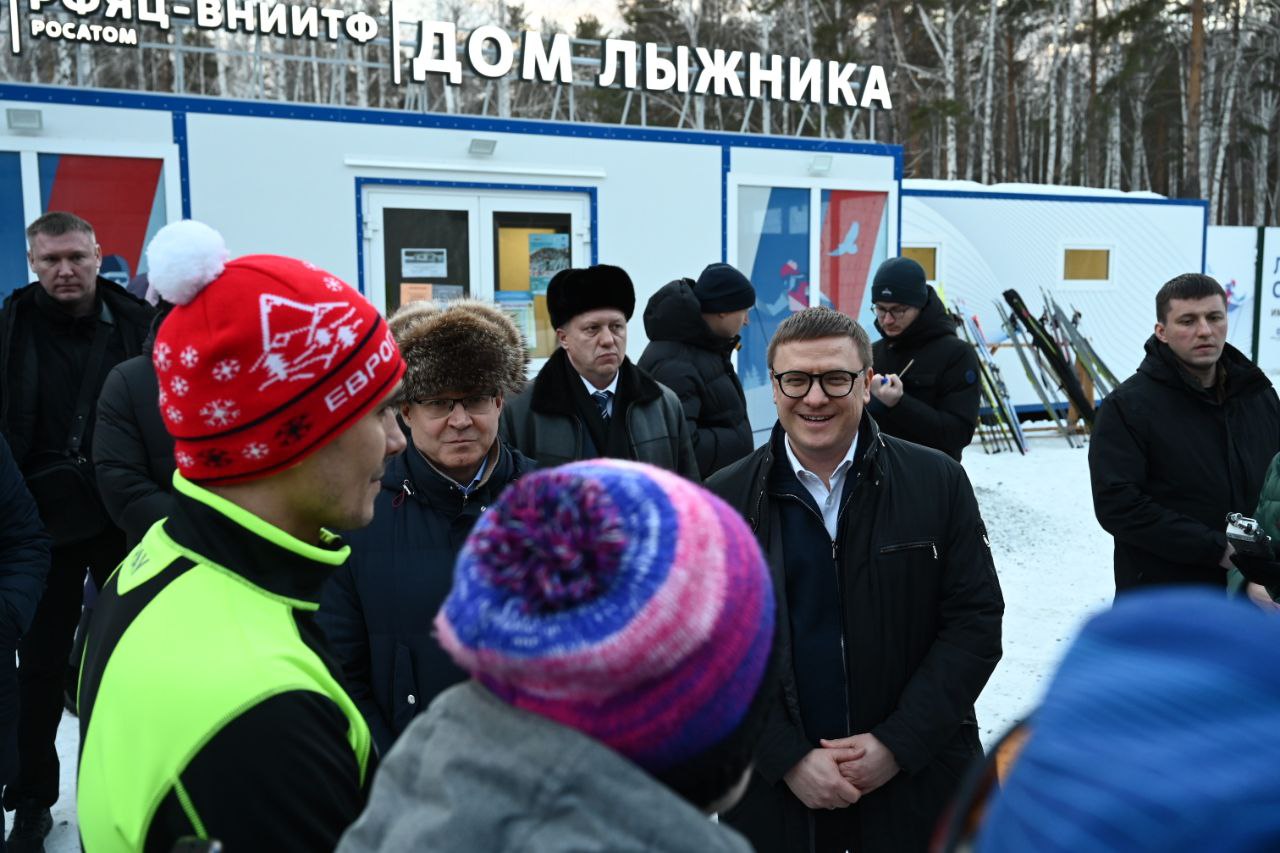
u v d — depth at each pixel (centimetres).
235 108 662
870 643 218
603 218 780
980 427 1203
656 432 336
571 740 71
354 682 210
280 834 99
